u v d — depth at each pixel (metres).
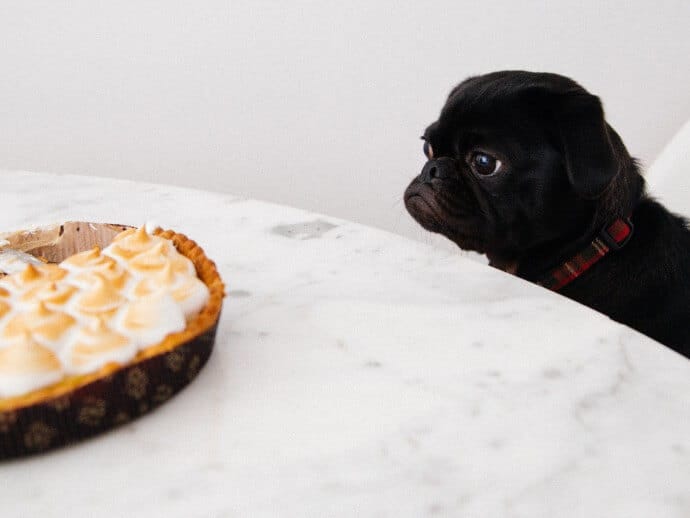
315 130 0.97
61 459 0.37
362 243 0.55
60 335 0.38
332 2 0.91
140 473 0.36
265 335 0.45
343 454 0.38
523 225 0.63
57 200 0.61
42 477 0.36
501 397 0.41
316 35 0.92
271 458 0.37
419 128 0.97
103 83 0.92
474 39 0.93
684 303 0.63
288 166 0.98
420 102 0.96
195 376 0.41
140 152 0.95
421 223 0.66
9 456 0.36
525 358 0.44
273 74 0.94
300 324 0.46
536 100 0.61
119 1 0.89
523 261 0.66
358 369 0.43
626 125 0.96
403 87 0.95
